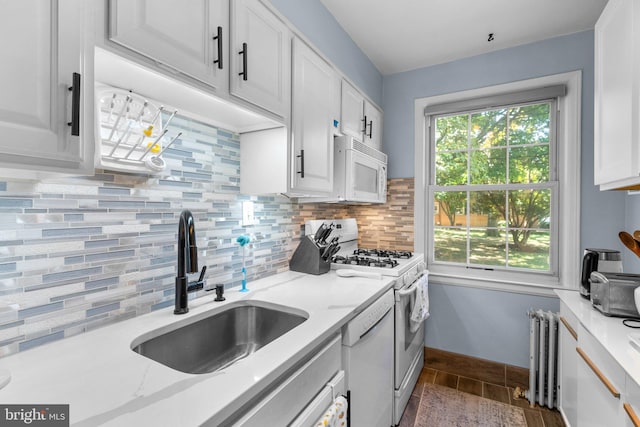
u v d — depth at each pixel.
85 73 0.67
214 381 0.70
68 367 0.75
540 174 2.31
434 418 1.86
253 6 1.14
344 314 1.14
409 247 2.68
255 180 1.47
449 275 2.52
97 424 0.55
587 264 1.65
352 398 1.22
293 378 0.84
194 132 1.30
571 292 1.78
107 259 1.01
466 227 2.55
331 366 1.06
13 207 0.80
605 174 1.38
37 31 0.60
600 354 1.22
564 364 1.69
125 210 1.06
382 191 2.47
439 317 2.56
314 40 1.81
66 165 0.64
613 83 1.31
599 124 1.45
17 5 0.57
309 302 1.28
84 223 0.95
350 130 2.07
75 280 0.93
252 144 1.48
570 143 2.16
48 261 0.87
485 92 2.43
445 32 2.16
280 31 1.30
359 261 2.02
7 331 0.79
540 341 1.98
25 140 0.58
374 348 1.43
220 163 1.42
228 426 0.65
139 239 1.10
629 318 1.35
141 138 0.99
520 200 2.37
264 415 0.73
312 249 1.79
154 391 0.65
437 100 2.61
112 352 0.83
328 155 1.72
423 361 2.55
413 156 2.69
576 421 1.50
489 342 2.39
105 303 1.00
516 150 2.39
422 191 2.64
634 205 1.89
